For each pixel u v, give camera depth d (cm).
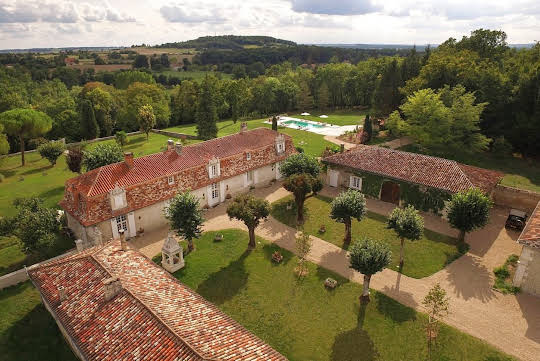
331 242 3681
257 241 3703
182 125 11450
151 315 1973
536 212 3394
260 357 1836
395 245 3588
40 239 3156
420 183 4156
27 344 2441
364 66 12294
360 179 4753
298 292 2936
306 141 7538
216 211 4391
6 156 7069
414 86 7100
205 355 1711
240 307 2780
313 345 2427
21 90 11731
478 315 2638
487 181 4038
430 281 3039
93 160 4703
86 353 1888
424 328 2533
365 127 7269
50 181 5709
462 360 2288
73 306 2191
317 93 11900
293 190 3975
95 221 3462
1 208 4694
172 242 3178
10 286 3020
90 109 8875
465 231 3494
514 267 3189
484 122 6219
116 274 2344
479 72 6397
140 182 3816
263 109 12019
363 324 2588
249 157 4881
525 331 2488
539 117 5566
